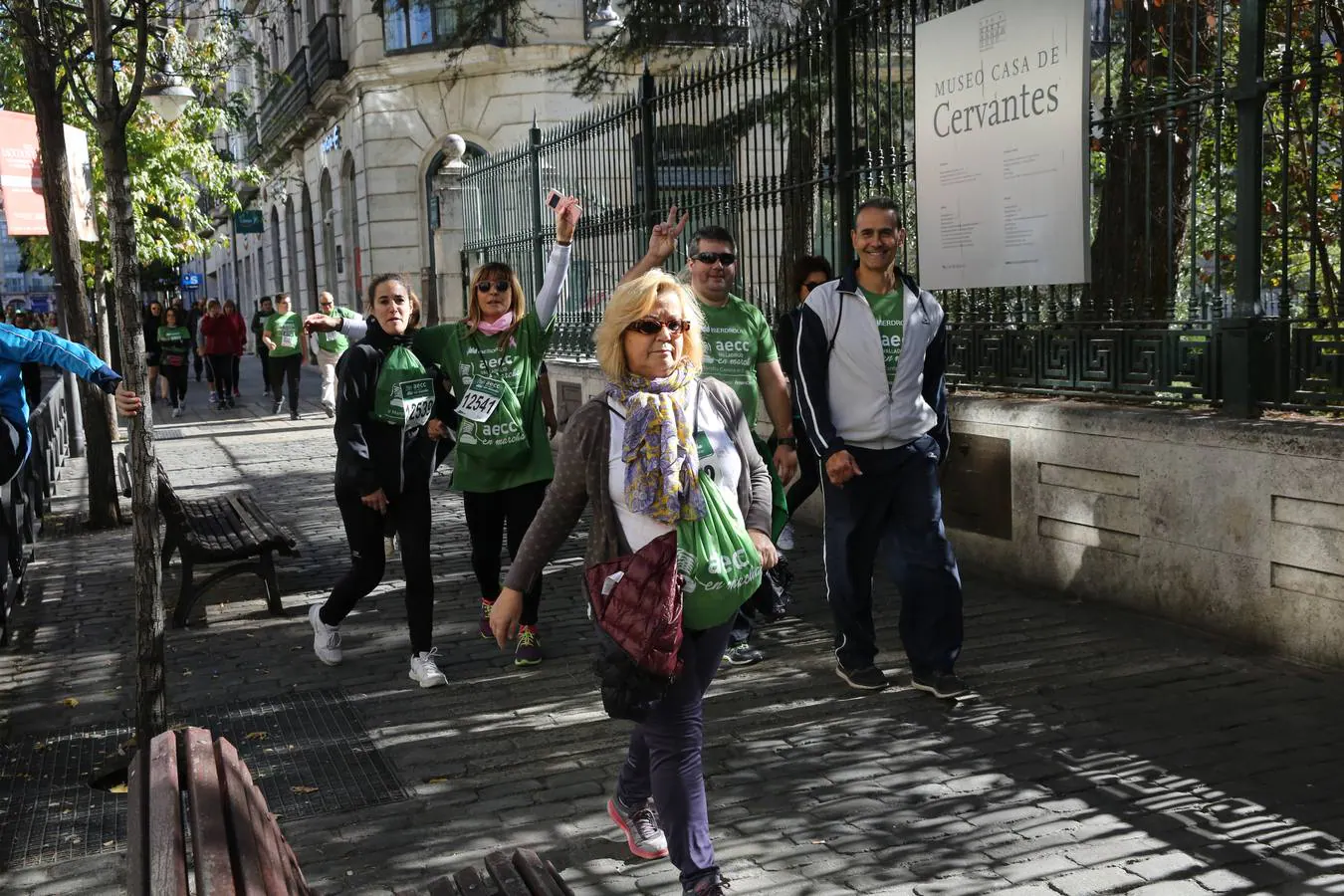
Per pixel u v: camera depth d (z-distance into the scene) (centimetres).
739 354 516
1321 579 474
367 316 514
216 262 5069
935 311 463
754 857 339
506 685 511
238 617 639
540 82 2041
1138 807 361
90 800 402
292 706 493
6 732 473
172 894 164
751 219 867
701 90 923
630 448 287
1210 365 534
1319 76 494
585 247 1193
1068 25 570
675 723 297
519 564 297
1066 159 579
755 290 866
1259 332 512
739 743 428
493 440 522
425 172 2123
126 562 791
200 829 192
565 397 1256
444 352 530
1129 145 575
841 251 754
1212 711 438
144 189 1656
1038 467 616
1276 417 514
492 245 1519
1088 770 391
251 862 191
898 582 467
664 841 342
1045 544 617
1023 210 607
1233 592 513
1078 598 598
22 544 749
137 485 413
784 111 815
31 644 600
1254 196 509
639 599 281
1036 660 506
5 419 582
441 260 1669
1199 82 571
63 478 1211
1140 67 671
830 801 375
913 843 344
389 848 356
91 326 918
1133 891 311
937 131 661
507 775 410
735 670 513
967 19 628
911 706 459
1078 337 606
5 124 941
